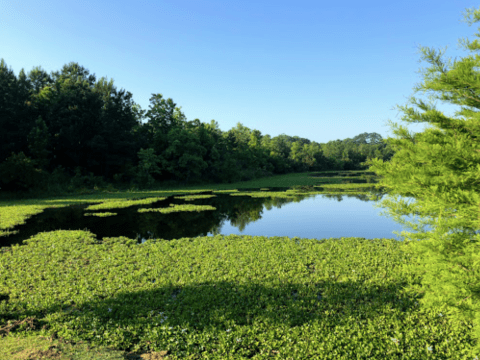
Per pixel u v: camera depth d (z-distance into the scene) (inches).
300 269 432.8
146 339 264.1
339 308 317.7
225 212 1012.5
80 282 385.1
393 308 315.3
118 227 769.6
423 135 195.5
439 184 174.9
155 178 2105.1
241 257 493.4
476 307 171.2
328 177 3102.9
